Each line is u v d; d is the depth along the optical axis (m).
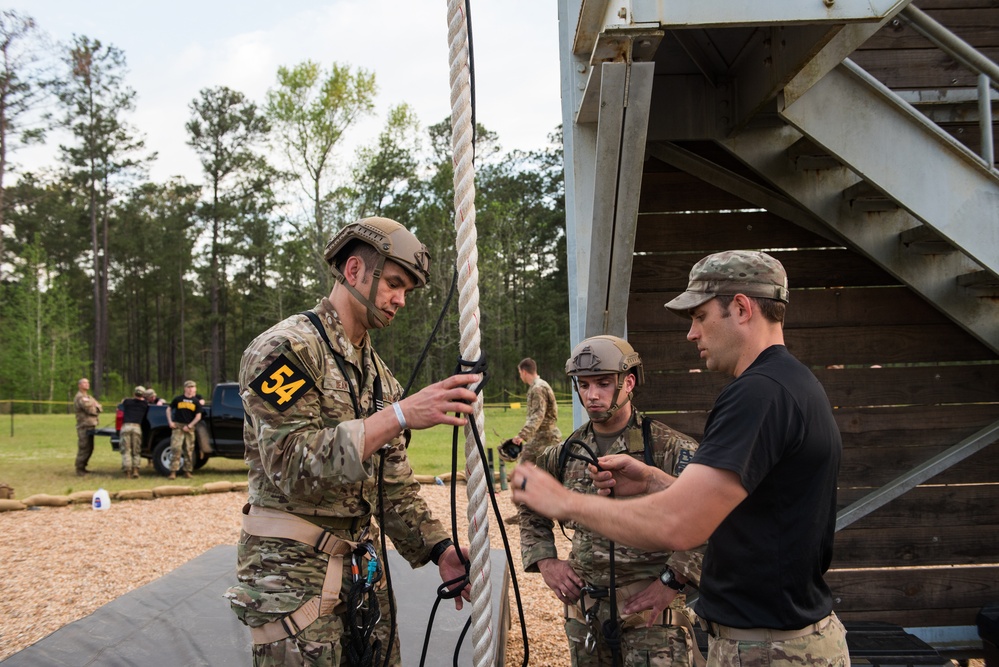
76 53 41.72
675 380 4.30
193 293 58.75
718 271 1.93
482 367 1.75
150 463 13.67
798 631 1.79
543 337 44.38
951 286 4.24
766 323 1.92
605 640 2.50
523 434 6.93
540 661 4.22
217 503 9.52
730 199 4.37
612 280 3.37
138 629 3.52
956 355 4.39
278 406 1.80
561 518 1.72
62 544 7.28
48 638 3.38
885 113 3.34
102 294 55.03
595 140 3.62
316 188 32.56
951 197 3.33
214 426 11.80
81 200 51.81
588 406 2.67
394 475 2.27
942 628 4.34
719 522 1.64
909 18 3.25
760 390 1.72
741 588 1.81
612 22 2.74
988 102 3.38
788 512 1.76
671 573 2.41
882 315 4.39
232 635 3.46
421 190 40.28
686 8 2.73
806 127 3.32
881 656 3.34
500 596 3.74
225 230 52.34
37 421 28.59
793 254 4.38
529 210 48.59
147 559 6.71
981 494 4.39
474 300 1.77
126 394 51.47
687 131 4.11
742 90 3.85
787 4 2.72
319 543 1.92
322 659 1.87
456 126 1.76
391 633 2.10
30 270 45.06
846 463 4.37
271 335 1.89
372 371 2.09
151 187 58.41
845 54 3.14
